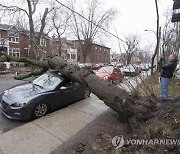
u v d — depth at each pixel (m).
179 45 11.56
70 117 4.72
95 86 3.96
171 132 2.60
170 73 5.08
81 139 3.19
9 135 3.62
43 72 6.35
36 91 5.11
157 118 3.03
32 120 4.73
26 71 18.84
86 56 40.53
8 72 18.48
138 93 3.88
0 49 5.68
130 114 3.32
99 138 3.11
